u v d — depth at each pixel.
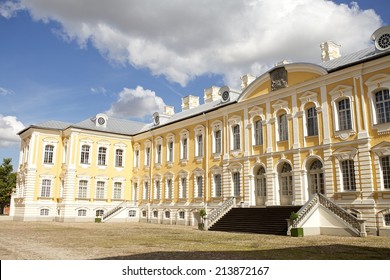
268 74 31.11
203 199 36.44
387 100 23.16
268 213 26.75
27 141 47.12
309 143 27.30
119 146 48.66
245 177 32.12
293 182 27.92
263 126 31.11
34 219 43.53
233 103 34.09
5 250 15.53
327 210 22.94
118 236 22.52
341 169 25.06
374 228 22.44
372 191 22.92
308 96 27.75
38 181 44.72
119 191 48.03
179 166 40.56
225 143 34.88
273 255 13.73
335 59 30.14
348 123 25.17
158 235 23.22
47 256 13.66
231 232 25.88
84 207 44.56
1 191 63.22
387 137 22.75
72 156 44.69
